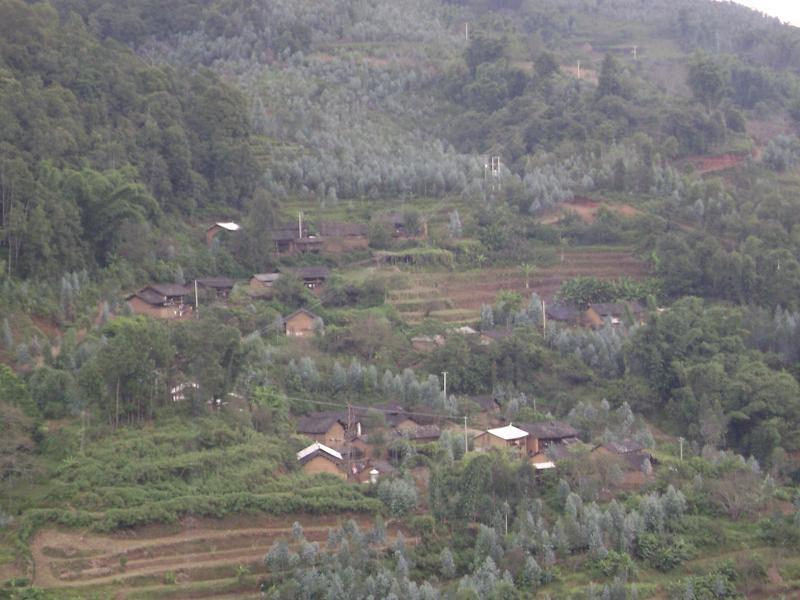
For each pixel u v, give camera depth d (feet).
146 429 359.25
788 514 380.17
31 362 384.88
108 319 428.56
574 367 467.52
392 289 530.27
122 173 510.99
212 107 591.78
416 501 352.28
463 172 632.79
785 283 526.16
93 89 558.97
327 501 344.28
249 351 416.87
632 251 574.97
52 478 334.44
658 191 617.62
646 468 389.19
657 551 351.67
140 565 313.53
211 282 497.05
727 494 379.35
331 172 614.34
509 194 613.52
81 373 361.92
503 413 434.30
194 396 374.84
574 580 335.88
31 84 525.75
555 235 582.35
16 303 414.41
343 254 550.77
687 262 544.62
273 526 336.49
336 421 394.73
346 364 450.30
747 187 652.89
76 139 514.68
